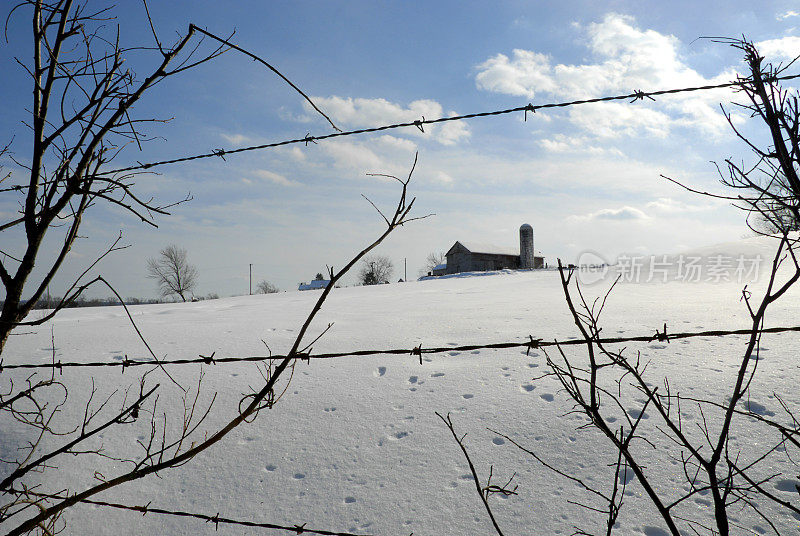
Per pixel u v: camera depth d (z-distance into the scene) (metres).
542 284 17.16
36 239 1.51
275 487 3.54
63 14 1.52
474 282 22.19
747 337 5.55
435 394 4.61
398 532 3.02
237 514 3.32
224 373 5.42
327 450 3.90
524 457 3.59
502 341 6.30
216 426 4.34
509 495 3.22
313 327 8.10
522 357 5.38
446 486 3.37
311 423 4.28
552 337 6.35
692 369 4.69
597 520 2.94
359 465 3.69
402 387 4.82
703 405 3.99
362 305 12.38
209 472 3.76
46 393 4.95
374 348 6.31
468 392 4.58
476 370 5.08
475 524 3.02
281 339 7.03
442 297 14.02
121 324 9.09
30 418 4.50
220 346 6.70
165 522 3.29
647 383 4.46
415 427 4.09
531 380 4.71
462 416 4.18
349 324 8.34
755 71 1.32
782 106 1.26
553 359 5.23
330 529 3.10
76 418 4.51
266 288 59.25
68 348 6.74
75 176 1.47
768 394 4.04
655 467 3.32
